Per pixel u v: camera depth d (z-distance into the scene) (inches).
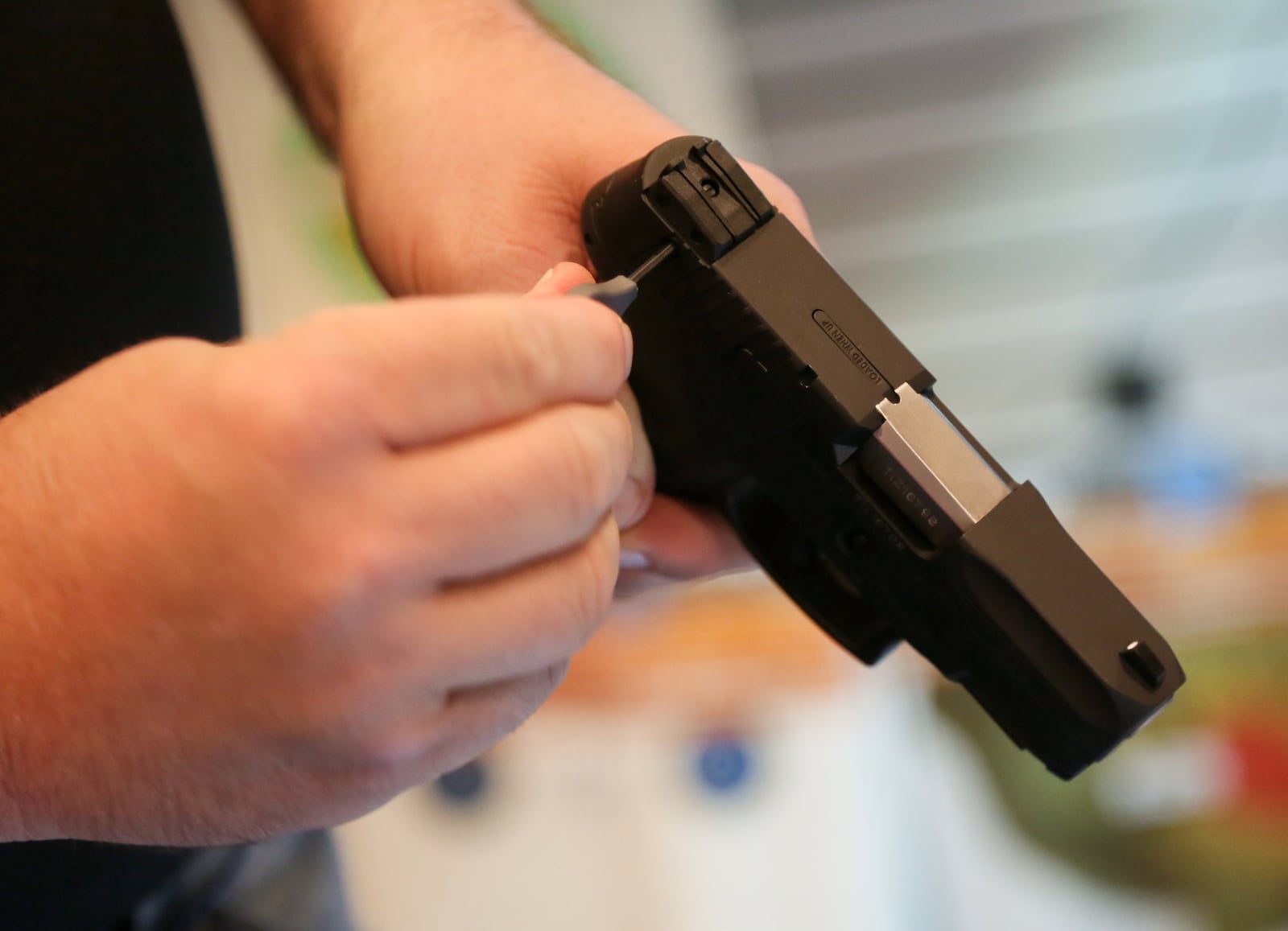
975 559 19.1
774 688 47.7
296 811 14.0
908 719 47.1
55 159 23.8
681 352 21.2
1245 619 46.5
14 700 12.3
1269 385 54.2
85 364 24.5
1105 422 55.0
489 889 46.8
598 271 22.0
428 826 47.6
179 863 28.5
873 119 54.0
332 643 12.1
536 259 24.6
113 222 25.1
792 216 26.6
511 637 13.8
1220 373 54.7
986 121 53.5
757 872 45.8
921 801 46.0
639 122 25.3
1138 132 53.0
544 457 13.2
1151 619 47.3
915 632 22.0
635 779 47.1
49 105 23.8
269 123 54.0
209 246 28.9
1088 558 19.3
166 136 27.1
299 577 11.7
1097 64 52.1
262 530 11.6
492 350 12.8
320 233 54.7
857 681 47.8
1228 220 53.5
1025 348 56.2
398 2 28.0
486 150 25.1
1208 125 52.4
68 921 25.7
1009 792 45.4
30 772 12.8
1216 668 45.5
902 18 52.1
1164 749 44.5
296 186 54.5
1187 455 52.9
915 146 54.2
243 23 34.4
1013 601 19.1
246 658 12.1
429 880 47.2
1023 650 19.3
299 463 11.4
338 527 11.8
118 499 11.7
